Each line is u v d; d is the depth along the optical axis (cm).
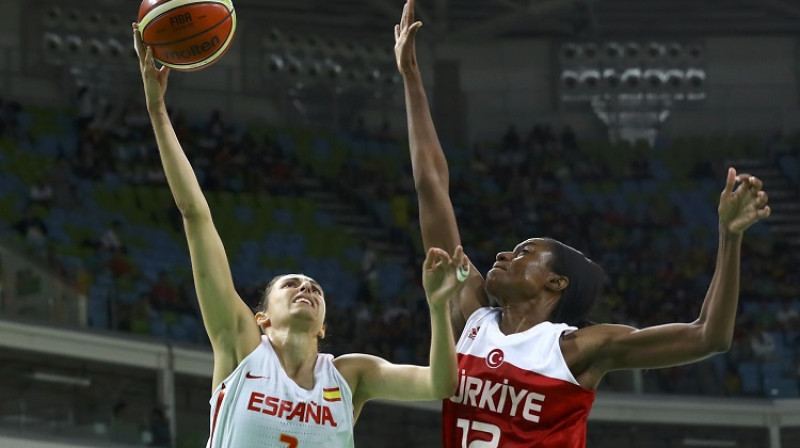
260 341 457
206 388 1633
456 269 421
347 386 457
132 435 1456
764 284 2155
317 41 2486
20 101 2186
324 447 445
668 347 434
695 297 2122
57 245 1766
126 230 1961
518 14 2481
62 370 1469
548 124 2533
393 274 2162
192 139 2261
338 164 2386
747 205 414
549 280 471
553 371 443
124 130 2188
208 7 495
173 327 1648
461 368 457
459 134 2520
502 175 2422
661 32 2564
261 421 439
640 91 2545
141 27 495
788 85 2550
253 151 2305
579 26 2559
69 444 1384
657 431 1742
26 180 1973
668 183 2441
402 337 1814
